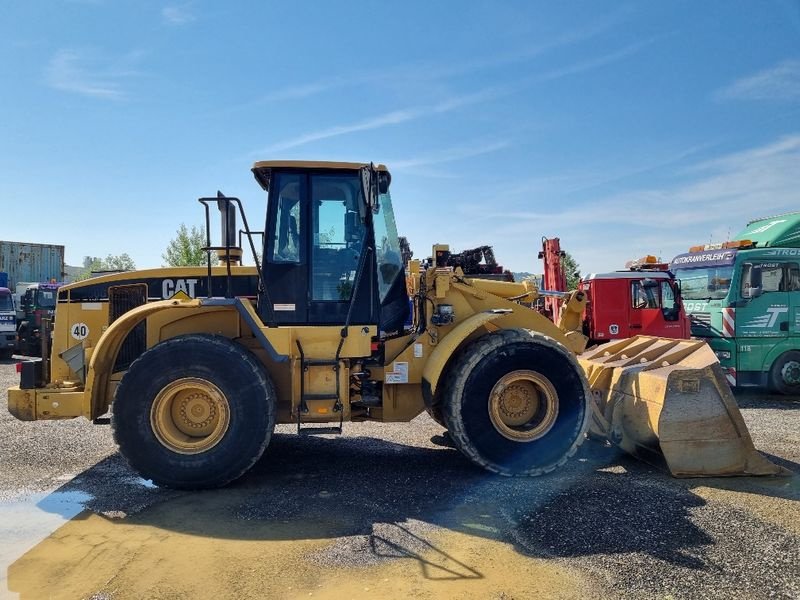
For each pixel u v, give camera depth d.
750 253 9.90
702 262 10.59
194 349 4.66
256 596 3.05
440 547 3.62
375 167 5.18
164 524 4.01
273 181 5.18
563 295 6.46
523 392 5.11
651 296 10.66
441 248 5.61
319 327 5.02
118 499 4.50
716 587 3.12
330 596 3.04
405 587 3.13
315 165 5.15
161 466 4.61
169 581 3.21
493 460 4.92
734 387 10.41
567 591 3.09
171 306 4.81
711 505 4.26
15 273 25.20
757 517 4.04
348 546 3.64
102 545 3.67
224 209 5.13
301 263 5.12
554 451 4.97
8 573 3.30
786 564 3.37
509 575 3.26
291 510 4.27
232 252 6.01
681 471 4.90
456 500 4.45
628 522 3.96
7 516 4.16
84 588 3.13
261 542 3.71
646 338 6.25
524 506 4.30
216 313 5.28
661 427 4.90
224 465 4.62
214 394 4.68
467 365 4.93
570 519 4.02
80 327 6.05
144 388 4.62
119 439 4.62
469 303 5.48
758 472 4.92
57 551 3.59
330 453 5.93
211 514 4.19
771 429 6.96
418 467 5.38
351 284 5.18
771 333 9.83
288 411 5.08
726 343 9.89
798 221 10.55
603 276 10.80
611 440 5.64
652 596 3.04
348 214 5.22
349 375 5.09
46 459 5.66
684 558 3.44
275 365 5.14
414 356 5.27
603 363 6.09
